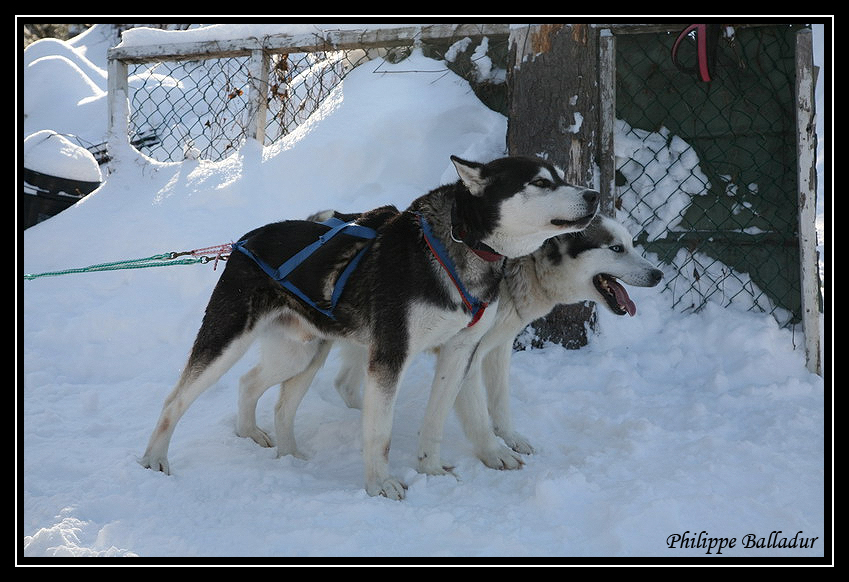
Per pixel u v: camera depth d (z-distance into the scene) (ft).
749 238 15.08
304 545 8.20
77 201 20.13
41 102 29.07
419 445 10.55
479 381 11.00
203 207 16.96
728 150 15.24
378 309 9.84
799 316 14.76
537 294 11.67
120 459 10.75
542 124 14.25
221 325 10.48
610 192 14.55
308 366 11.33
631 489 9.41
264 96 18.24
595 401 12.71
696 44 14.60
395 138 16.11
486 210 9.70
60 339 14.83
